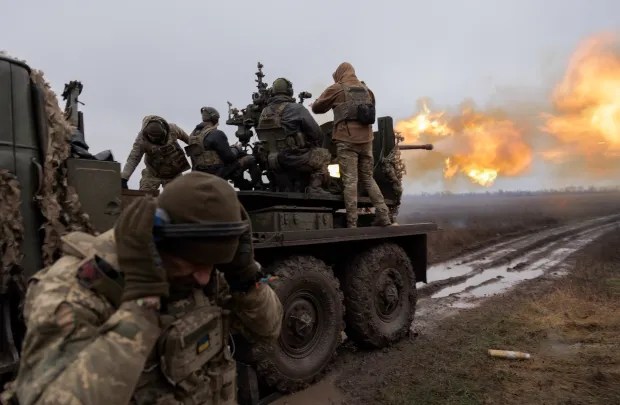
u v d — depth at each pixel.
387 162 6.55
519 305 7.35
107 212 2.89
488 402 4.05
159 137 4.48
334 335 4.84
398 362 5.12
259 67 5.79
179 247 1.34
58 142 2.58
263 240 4.05
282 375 4.29
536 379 4.46
